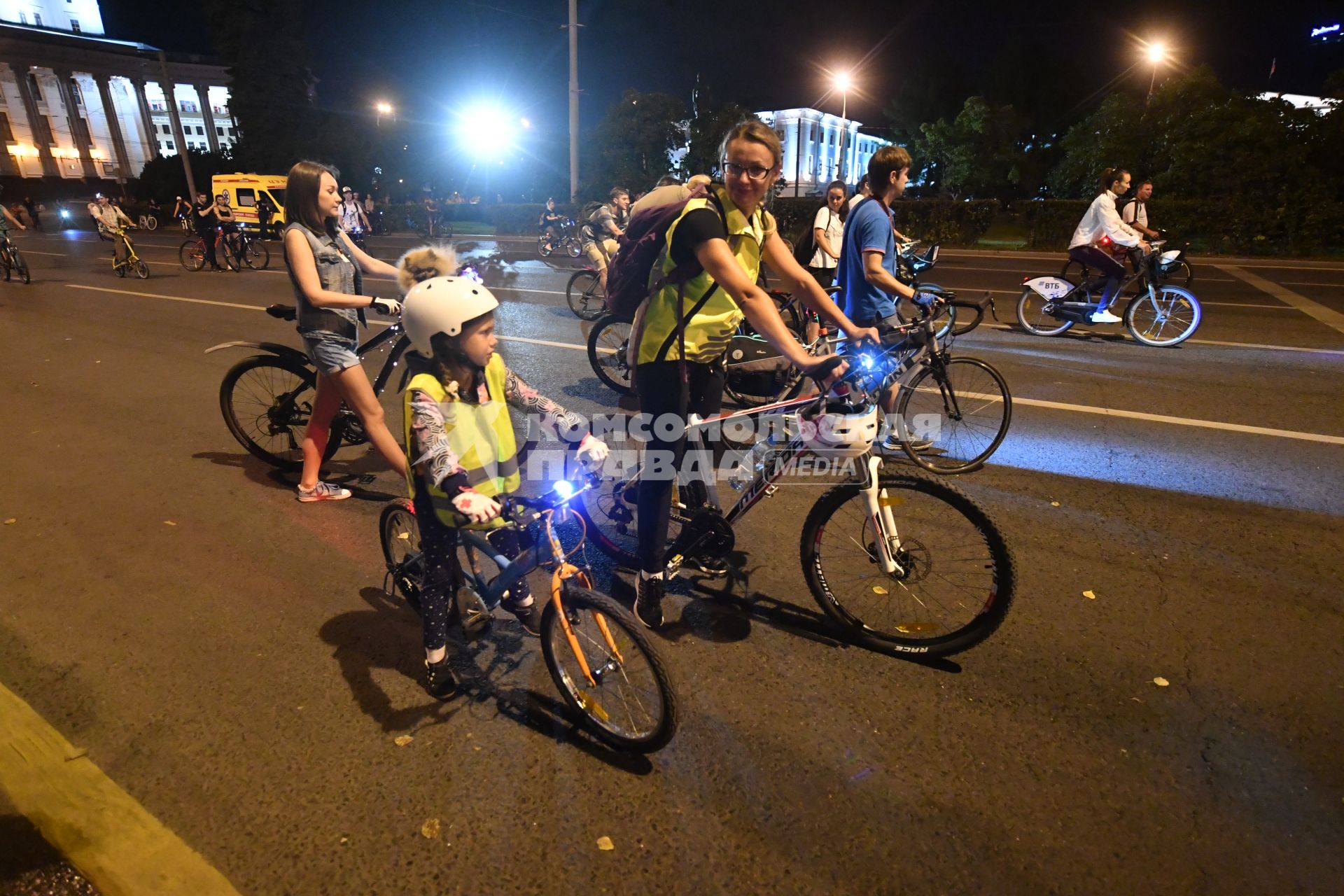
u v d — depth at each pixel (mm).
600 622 2541
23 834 2287
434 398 2422
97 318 10602
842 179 7348
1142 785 2453
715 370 3148
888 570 3018
